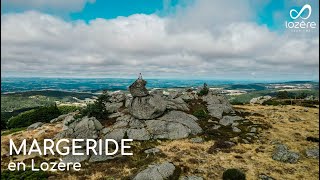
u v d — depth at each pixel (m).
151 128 55.66
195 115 66.38
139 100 59.75
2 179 37.97
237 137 55.31
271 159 45.12
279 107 88.94
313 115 76.56
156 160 43.69
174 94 82.75
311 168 42.19
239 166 42.28
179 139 53.62
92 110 62.56
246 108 85.19
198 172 39.94
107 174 39.34
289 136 56.78
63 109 117.06
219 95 83.56
